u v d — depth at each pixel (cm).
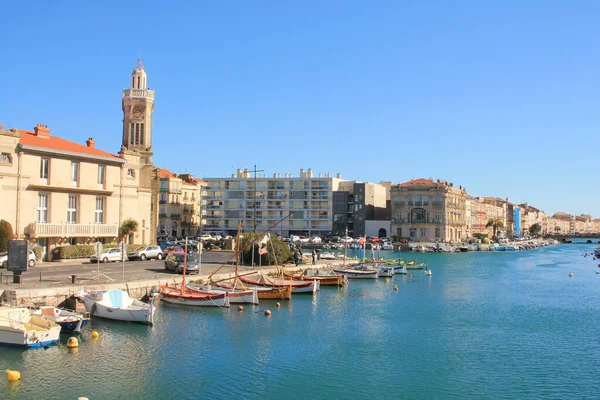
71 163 7094
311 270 7881
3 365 3078
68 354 3309
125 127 10738
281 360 3372
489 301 5834
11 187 6406
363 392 2875
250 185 18650
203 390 2841
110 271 5828
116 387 2833
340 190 18850
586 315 5003
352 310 5059
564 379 3117
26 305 3953
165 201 16438
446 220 18088
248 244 7019
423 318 4759
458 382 3050
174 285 5316
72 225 6944
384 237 18062
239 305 5006
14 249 4466
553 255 15575
